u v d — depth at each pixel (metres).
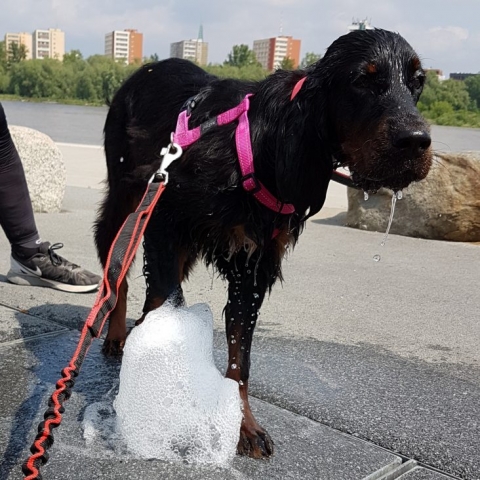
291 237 1.25
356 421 1.28
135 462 1.09
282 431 1.22
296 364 1.57
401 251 3.02
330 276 2.46
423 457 1.17
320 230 3.44
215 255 1.28
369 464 1.12
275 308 2.03
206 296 2.12
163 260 1.26
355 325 1.90
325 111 1.11
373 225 3.48
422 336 1.83
